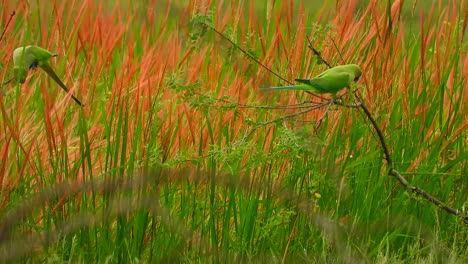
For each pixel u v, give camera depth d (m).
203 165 12.13
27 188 11.07
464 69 13.86
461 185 12.88
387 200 12.38
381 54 13.30
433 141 13.16
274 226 11.40
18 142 10.89
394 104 13.07
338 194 11.67
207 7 13.91
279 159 12.12
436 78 13.72
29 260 10.36
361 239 11.41
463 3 15.04
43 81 12.53
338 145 12.27
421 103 13.20
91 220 10.21
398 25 13.65
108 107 12.73
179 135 12.27
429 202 12.27
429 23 13.53
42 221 11.29
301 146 11.16
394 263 11.26
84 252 10.47
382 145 11.84
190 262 10.47
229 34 11.99
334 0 15.70
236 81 13.39
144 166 10.84
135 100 12.67
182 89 11.62
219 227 11.77
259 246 11.32
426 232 11.77
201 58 13.71
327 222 10.98
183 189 11.38
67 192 10.23
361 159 12.08
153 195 10.30
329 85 10.70
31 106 12.97
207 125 12.81
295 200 11.08
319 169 11.70
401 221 11.69
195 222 11.38
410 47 14.53
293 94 13.22
